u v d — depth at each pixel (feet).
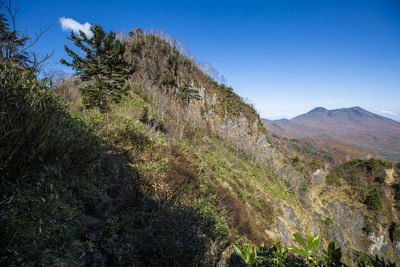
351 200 191.01
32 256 7.17
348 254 135.54
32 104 9.76
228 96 291.58
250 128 251.60
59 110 13.60
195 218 19.29
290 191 133.49
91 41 34.45
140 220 14.76
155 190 19.79
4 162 7.97
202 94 226.99
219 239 18.86
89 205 13.10
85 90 35.22
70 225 10.18
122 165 20.77
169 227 14.57
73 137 13.55
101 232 11.57
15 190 8.35
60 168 11.78
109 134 25.49
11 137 8.50
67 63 32.58
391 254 158.92
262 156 183.21
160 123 57.98
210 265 13.51
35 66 9.14
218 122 200.95
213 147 96.73
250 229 33.63
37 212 8.65
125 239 12.17
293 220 86.89
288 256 4.41
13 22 7.16
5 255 6.64
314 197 185.57
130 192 17.71
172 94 175.63
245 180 77.41
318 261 3.41
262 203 66.28
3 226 6.80
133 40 239.71
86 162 15.48
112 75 37.58
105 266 9.87
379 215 174.40
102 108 36.55
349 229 166.30
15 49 8.01
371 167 217.15
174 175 26.66
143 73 161.07
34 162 9.80
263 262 4.44
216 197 33.22
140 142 29.40
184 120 110.73
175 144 48.03
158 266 11.57
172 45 296.10
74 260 8.73
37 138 10.03
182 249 12.77
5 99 8.89
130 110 49.19
